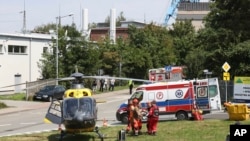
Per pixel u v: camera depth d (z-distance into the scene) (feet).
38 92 170.09
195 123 87.66
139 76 254.88
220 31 156.46
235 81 108.06
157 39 283.59
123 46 255.09
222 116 103.40
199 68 212.84
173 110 95.96
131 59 246.68
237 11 154.61
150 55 261.85
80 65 200.95
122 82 246.06
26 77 224.53
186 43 287.69
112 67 244.22
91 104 71.61
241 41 156.25
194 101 96.07
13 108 144.97
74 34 201.77
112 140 72.84
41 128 96.63
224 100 141.08
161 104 96.32
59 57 201.16
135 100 77.87
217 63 156.15
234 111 88.38
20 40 221.46
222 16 157.89
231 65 152.35
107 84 220.23
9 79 214.90
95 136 78.79
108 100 166.09
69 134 78.43
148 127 75.87
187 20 327.47
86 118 69.26
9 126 101.96
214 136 70.90
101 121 104.47
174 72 156.15
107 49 245.24
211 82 99.25
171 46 284.41
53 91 168.35
